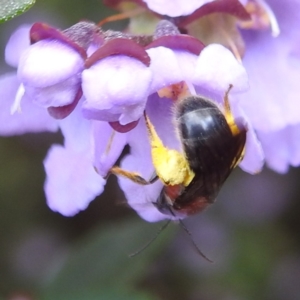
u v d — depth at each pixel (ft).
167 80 0.24
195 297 0.38
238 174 0.40
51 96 0.24
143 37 0.26
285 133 0.29
